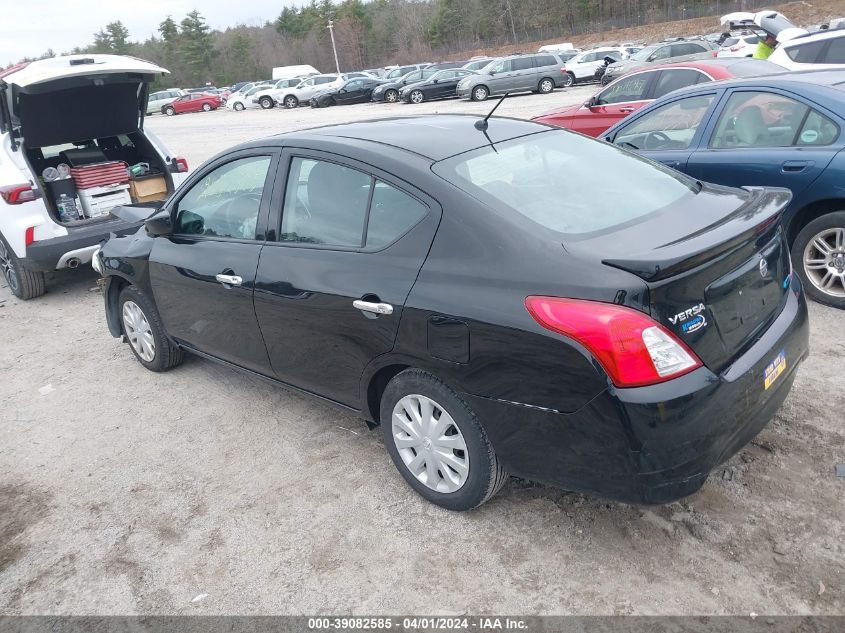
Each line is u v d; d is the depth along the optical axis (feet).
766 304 9.30
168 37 329.31
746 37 90.48
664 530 9.48
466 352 8.83
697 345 7.94
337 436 12.87
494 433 9.01
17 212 21.11
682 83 27.94
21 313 22.16
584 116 30.48
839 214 15.21
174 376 16.20
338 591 9.11
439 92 101.04
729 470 10.52
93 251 21.86
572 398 8.06
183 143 71.97
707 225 8.95
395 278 9.61
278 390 15.01
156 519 10.97
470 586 8.95
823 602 8.09
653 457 7.79
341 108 107.96
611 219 9.26
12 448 13.67
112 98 23.04
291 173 11.57
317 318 10.78
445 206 9.34
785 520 9.41
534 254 8.45
